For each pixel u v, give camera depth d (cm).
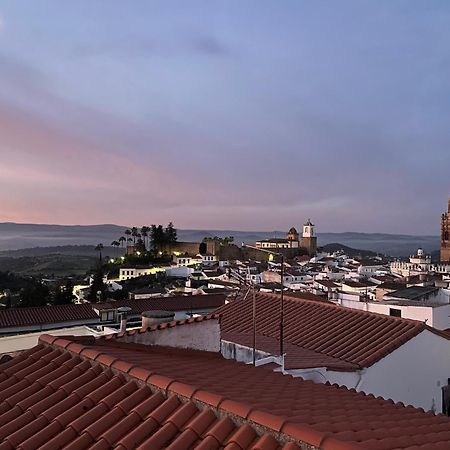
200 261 14112
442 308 2534
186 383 702
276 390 887
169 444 556
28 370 855
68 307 4550
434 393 1631
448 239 16650
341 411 783
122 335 1112
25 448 600
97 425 620
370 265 14750
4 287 11444
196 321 1220
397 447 585
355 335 1672
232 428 566
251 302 2178
